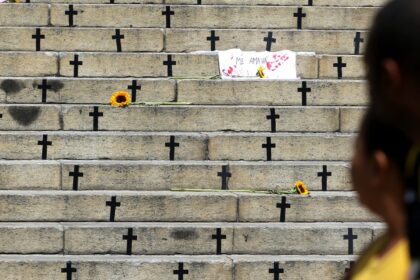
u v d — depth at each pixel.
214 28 16.25
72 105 13.93
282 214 12.28
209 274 11.28
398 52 2.43
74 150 13.26
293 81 14.47
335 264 11.40
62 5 16.23
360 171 2.53
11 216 12.04
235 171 12.84
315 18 16.39
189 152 13.33
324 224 12.18
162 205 12.14
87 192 12.42
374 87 2.49
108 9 16.23
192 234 11.71
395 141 2.46
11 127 13.79
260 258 11.54
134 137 13.30
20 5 16.23
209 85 14.41
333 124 13.95
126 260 11.25
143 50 15.72
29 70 15.02
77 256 11.54
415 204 2.40
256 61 15.34
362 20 16.41
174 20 16.27
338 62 15.40
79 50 15.65
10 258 11.30
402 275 2.40
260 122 13.88
